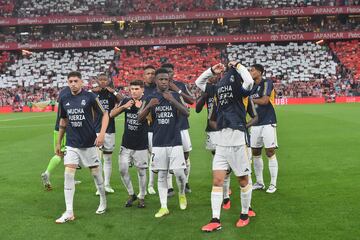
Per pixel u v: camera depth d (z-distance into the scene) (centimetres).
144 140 765
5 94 4928
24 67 5453
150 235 602
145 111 694
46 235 611
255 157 866
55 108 4559
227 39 5575
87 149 699
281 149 1388
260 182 867
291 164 1125
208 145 852
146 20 5678
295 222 643
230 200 794
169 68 780
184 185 730
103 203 720
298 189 851
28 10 5753
